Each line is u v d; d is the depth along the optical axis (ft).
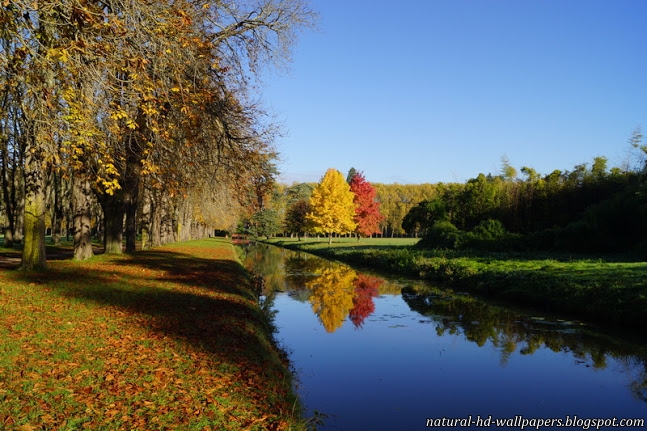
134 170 64.80
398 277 81.00
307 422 19.52
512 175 146.10
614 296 42.01
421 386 26.12
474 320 44.01
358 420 21.21
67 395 16.57
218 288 46.37
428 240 118.42
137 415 15.61
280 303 54.60
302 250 170.19
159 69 32.24
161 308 32.60
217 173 55.42
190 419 15.78
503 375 28.25
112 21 27.48
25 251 45.75
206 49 40.88
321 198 181.27
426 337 37.63
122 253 71.67
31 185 45.62
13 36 27.63
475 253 91.30
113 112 29.12
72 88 28.22
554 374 28.35
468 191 133.18
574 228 88.74
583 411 22.86
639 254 74.69
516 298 53.16
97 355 21.16
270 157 56.90
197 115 37.78
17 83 29.14
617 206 89.35
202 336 26.21
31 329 24.30
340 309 50.44
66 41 28.09
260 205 71.10
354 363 30.37
